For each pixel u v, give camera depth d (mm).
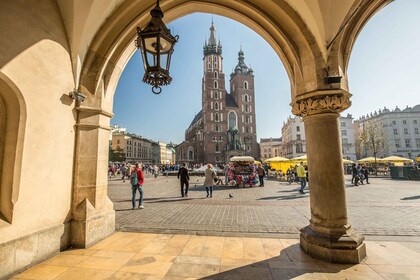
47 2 4141
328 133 4199
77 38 4559
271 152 116188
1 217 3484
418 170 21922
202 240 5016
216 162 76062
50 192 4184
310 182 4402
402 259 3932
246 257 4070
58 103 4359
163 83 3582
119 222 6641
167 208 8984
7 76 3406
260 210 8492
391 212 8008
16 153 3643
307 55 4422
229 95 90688
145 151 114562
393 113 78312
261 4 4742
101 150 5172
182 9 5637
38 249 3865
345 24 3791
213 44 82812
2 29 3363
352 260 3762
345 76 4434
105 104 5281
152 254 4230
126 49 5473
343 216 4043
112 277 3373
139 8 5062
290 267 3652
